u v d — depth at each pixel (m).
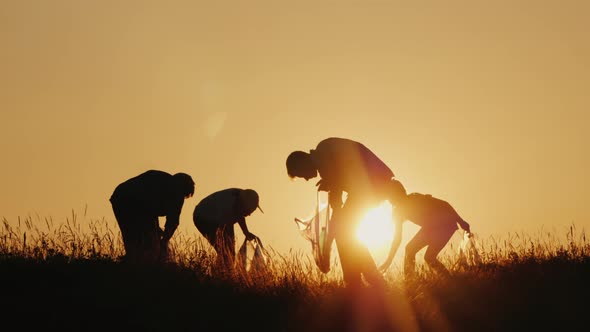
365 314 11.47
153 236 14.17
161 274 12.73
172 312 11.29
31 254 13.15
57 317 10.88
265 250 13.79
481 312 11.60
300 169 12.99
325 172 12.98
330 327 11.06
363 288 12.54
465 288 12.77
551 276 13.34
